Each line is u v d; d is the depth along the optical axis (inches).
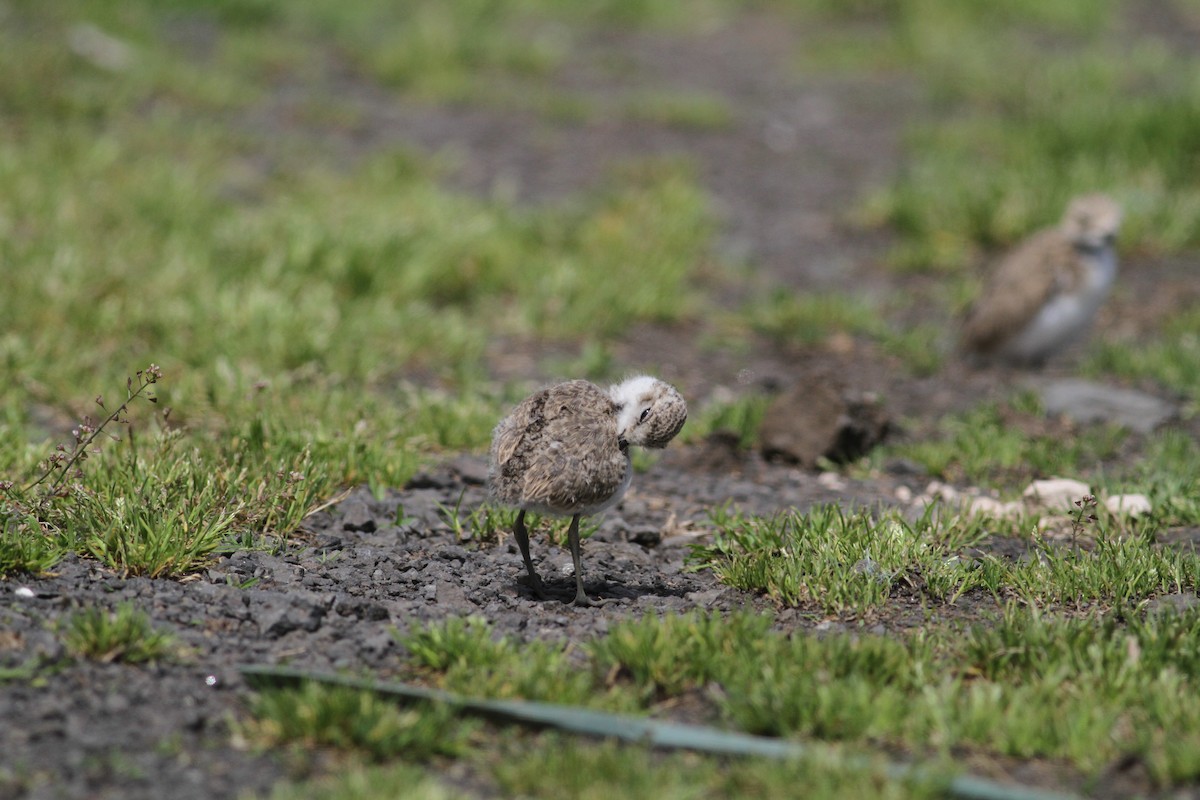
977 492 830.5
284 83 1749.5
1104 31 2177.7
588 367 1058.1
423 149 1574.8
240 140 1493.6
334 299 1086.4
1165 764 481.7
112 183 1270.9
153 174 1298.0
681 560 715.4
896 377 1080.8
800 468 885.2
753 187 1552.7
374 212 1242.0
